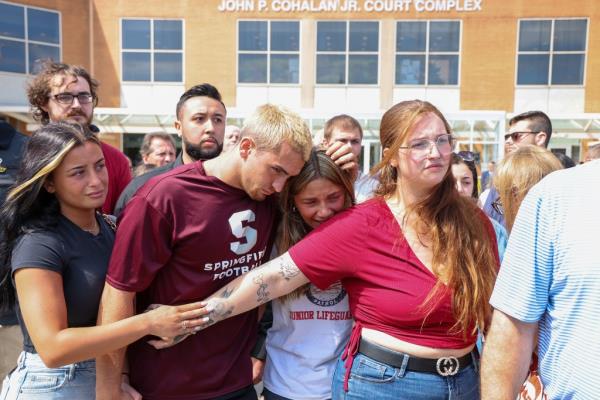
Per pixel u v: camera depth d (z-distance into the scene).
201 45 16.80
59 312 1.66
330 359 2.06
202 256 1.82
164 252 1.77
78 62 16.66
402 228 1.81
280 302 2.11
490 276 1.82
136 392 1.90
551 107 16.38
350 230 1.80
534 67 16.38
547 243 1.30
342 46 16.78
